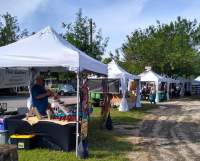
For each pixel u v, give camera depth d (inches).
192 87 2324.1
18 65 409.4
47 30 431.8
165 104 1368.1
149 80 1485.0
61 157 384.5
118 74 981.2
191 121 787.4
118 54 2081.7
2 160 220.1
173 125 708.7
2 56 412.8
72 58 398.9
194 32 2192.4
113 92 1055.6
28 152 402.6
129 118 807.1
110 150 437.1
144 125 697.6
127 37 2122.3
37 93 456.4
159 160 397.4
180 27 2153.1
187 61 1972.2
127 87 1050.1
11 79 585.0
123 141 503.5
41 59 405.1
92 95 1072.2
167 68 2001.7
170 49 2010.3
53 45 414.9
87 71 459.5
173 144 494.6
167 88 1663.4
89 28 1370.6
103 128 615.2
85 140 393.7
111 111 959.0
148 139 530.6
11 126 434.9
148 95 1525.6
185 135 577.0
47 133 426.0
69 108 534.6
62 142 420.2
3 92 1663.4
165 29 2143.2
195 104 1392.7
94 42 1386.6
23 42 424.5
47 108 457.7
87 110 425.1
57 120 433.1
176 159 404.2
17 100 1347.2
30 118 438.0
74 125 425.4
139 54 2003.0
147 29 2134.6
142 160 393.7
